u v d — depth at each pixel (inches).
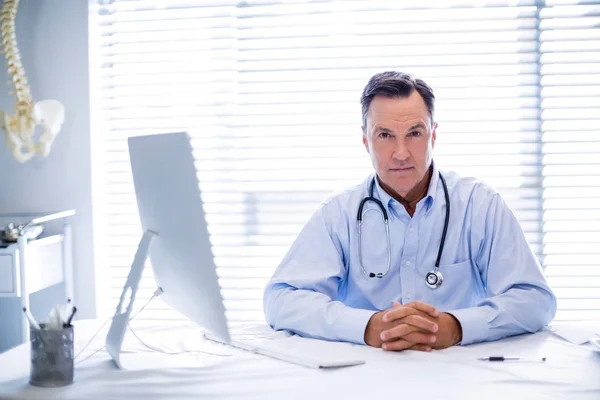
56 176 113.6
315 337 65.3
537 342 62.6
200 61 116.0
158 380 51.8
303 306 66.6
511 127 112.7
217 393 48.7
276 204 115.9
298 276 71.8
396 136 68.6
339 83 114.4
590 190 112.6
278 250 116.3
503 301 65.8
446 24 112.5
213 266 52.6
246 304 116.3
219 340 63.9
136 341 63.9
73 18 112.2
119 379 52.3
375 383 50.3
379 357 57.7
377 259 73.5
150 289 117.3
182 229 53.7
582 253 112.3
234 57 115.1
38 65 112.9
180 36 116.0
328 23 113.3
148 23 116.8
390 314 60.9
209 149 116.2
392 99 68.7
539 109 112.1
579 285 112.6
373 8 112.4
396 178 69.7
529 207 112.6
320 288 71.6
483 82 112.4
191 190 51.7
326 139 115.0
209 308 54.9
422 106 69.0
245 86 115.4
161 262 58.4
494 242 72.1
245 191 115.7
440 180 74.9
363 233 74.1
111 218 117.8
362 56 112.9
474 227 72.7
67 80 112.6
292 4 114.3
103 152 117.6
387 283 73.6
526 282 68.9
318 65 114.0
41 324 52.3
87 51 112.2
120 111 117.6
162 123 116.8
